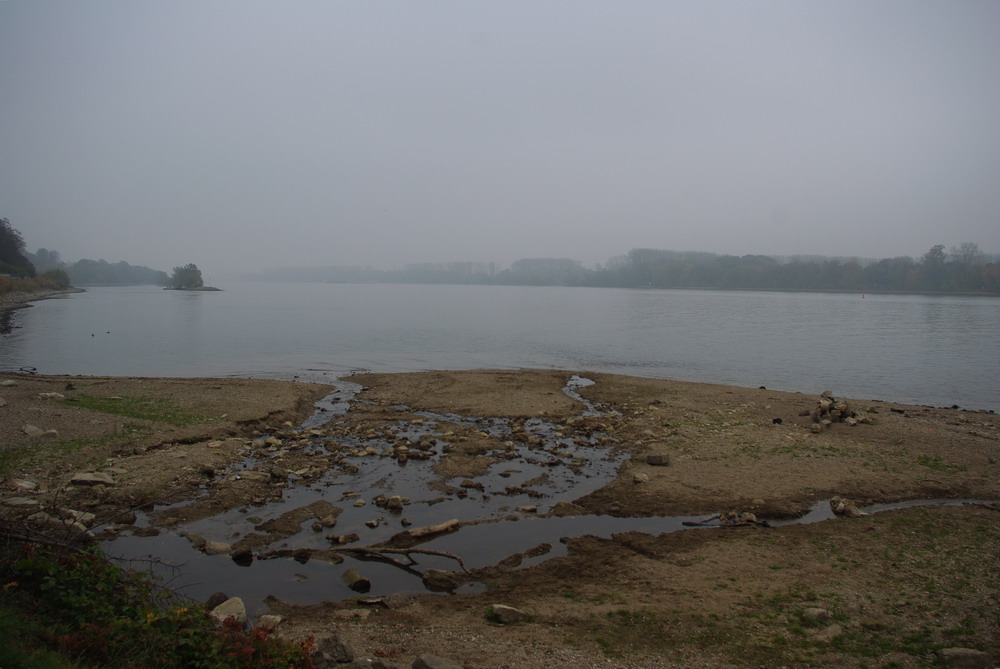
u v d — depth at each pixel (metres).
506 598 10.13
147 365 38.06
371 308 108.12
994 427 22.14
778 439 19.77
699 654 8.38
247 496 14.25
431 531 12.67
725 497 14.90
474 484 15.63
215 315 84.75
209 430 18.97
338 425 21.67
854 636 8.88
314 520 13.12
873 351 47.53
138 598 7.87
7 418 17.75
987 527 13.01
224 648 7.07
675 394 27.89
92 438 16.88
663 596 10.14
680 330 65.00
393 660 7.91
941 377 36.34
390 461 17.48
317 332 62.25
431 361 42.12
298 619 9.23
